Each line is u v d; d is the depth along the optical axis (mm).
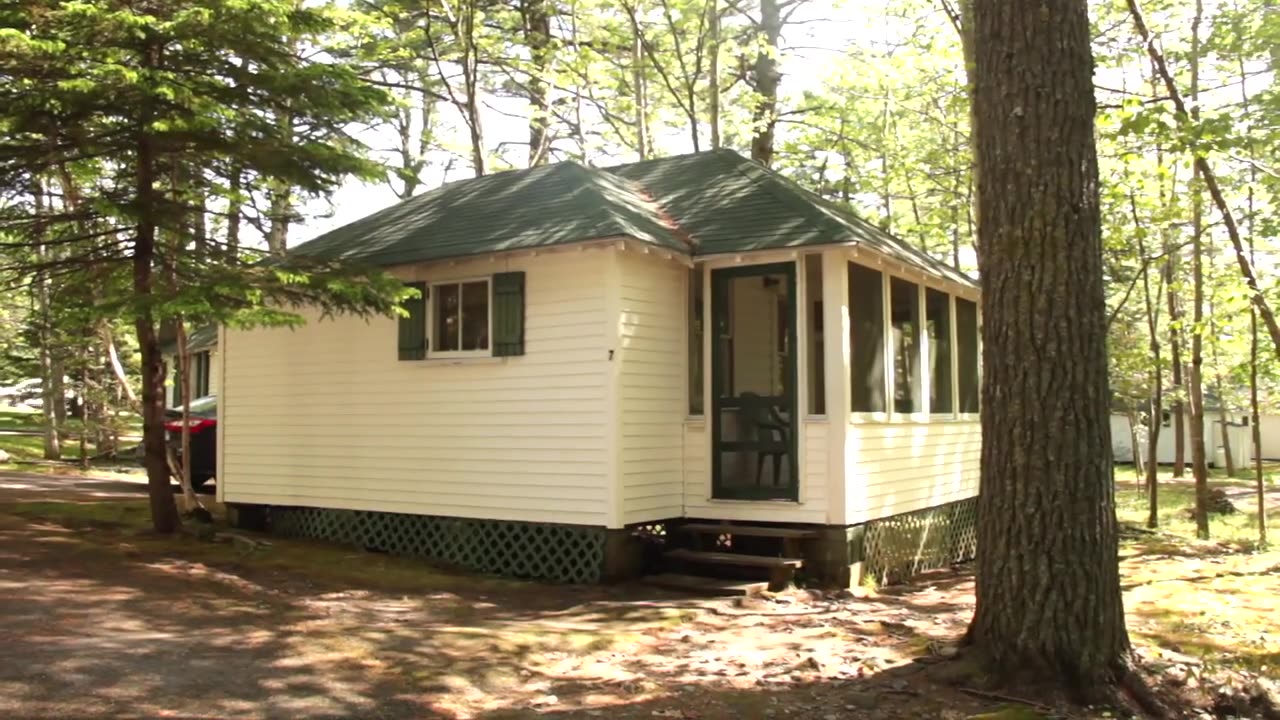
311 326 11602
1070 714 5516
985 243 6129
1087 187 5938
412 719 5348
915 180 18953
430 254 10242
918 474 11562
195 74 9250
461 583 9461
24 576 7996
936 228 19750
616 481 9469
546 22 20297
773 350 11336
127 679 5555
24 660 5719
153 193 9594
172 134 9109
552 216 10133
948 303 12766
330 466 11398
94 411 20531
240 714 5168
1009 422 5941
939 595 9789
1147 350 20516
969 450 13312
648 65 21203
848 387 9711
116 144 9406
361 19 14594
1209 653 6887
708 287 10273
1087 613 5773
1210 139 9375
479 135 18484
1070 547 5789
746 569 9898
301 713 5273
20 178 9375
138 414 19531
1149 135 10320
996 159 6047
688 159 12516
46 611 6922
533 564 9984
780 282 11234
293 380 11727
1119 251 15430
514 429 10094
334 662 6227
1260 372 14766
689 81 21094
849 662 6754
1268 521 17500
